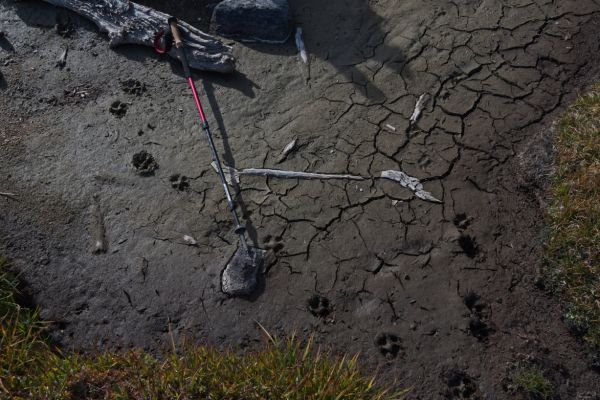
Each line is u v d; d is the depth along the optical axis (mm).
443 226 2787
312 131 3111
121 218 2877
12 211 2908
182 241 2801
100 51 3449
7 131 3174
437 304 2592
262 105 3223
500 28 3410
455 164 2965
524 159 2930
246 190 2938
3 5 3621
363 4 3576
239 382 2244
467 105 3150
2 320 2469
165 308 2631
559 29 3389
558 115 3082
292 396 2209
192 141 3102
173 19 3266
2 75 3367
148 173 3006
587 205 2689
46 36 3521
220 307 2629
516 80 3221
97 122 3189
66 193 2961
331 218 2836
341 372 2334
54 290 2693
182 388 2217
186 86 3297
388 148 3031
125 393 2221
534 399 2350
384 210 2848
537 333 2510
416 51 3365
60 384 2258
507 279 2641
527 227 2766
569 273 2576
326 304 2617
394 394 2291
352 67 3336
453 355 2469
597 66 3244
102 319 2617
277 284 2676
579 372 2414
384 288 2641
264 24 3402
